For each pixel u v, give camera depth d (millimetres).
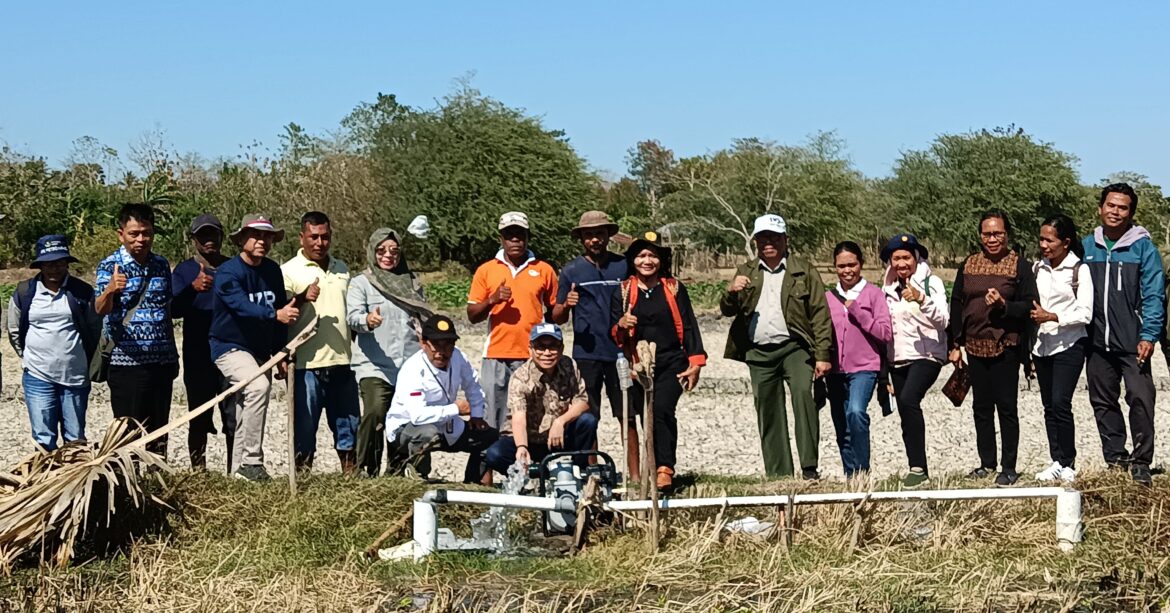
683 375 10789
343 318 11188
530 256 11344
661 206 78125
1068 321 10562
